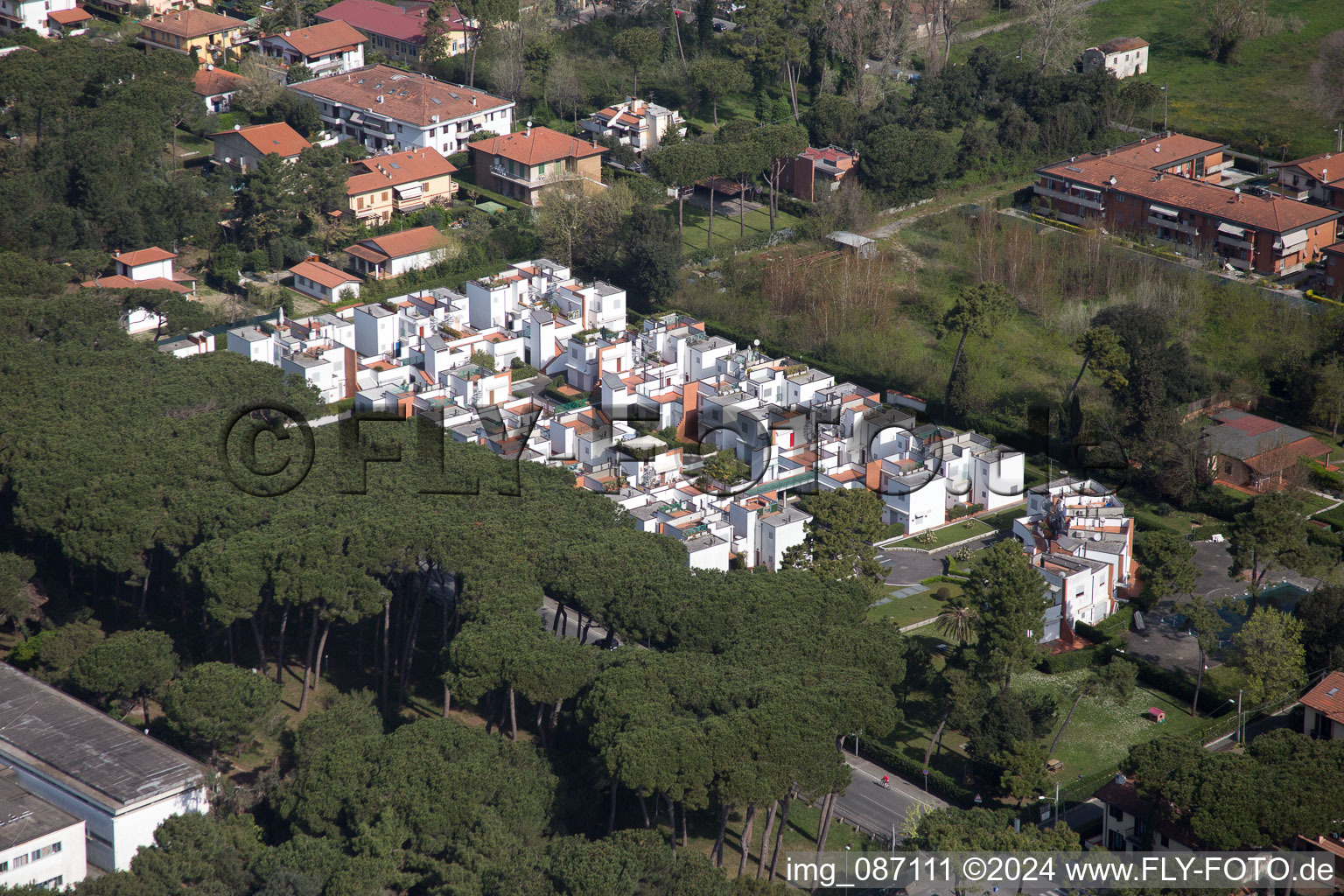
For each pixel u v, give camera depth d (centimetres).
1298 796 18438
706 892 16925
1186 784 18625
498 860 17662
